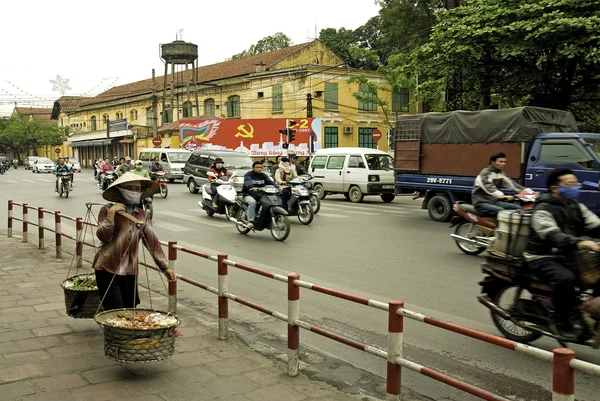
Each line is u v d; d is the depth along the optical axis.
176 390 4.18
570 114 14.05
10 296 7.04
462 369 4.88
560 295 4.93
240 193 13.23
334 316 6.47
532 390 4.42
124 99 56.69
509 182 9.92
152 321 4.48
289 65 40.88
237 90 42.88
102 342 5.24
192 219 15.38
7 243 11.43
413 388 4.49
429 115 15.09
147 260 9.74
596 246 4.67
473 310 6.59
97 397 4.02
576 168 12.12
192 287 7.89
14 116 82.00
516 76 19.19
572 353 2.66
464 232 10.34
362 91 36.97
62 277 8.19
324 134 38.31
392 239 11.83
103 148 62.31
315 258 9.80
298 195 13.89
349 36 47.28
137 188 5.03
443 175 14.68
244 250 10.69
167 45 44.06
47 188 28.52
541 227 5.03
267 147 36.59
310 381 4.46
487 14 17.78
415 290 7.52
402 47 37.34
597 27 15.70
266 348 5.33
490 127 13.59
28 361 4.73
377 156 21.20
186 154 32.69
